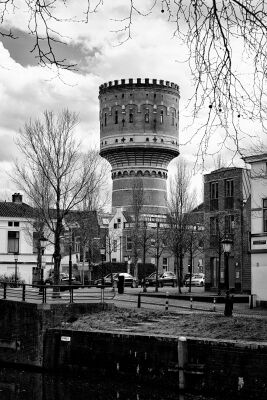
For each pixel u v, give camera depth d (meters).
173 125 103.38
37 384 24.39
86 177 49.75
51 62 6.07
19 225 60.44
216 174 54.56
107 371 24.80
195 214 60.78
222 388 20.81
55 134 40.88
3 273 59.66
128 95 101.31
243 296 42.81
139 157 101.00
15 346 29.73
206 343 21.45
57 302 30.73
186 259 85.12
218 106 6.32
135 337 23.89
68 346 26.72
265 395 19.67
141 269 81.94
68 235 63.34
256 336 23.03
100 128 104.81
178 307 35.03
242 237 51.56
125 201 101.19
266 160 37.59
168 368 22.53
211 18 5.98
